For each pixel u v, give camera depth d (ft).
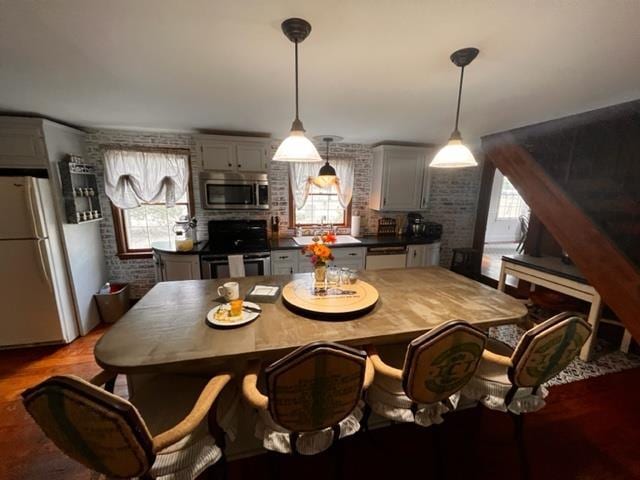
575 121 8.52
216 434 3.84
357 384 3.55
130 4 3.57
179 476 3.43
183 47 4.68
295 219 13.47
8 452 5.42
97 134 10.68
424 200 13.51
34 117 8.49
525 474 4.85
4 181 7.89
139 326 4.76
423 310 5.48
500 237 23.07
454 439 5.75
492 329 10.17
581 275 8.63
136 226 11.87
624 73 5.60
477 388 4.87
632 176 7.86
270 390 3.24
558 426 6.02
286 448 3.76
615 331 9.12
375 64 5.28
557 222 9.11
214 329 4.68
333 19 3.90
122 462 3.04
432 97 7.05
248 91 6.67
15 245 8.26
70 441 3.00
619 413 6.37
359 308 5.21
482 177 14.74
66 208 9.18
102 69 5.48
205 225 12.30
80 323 9.69
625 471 5.08
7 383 7.41
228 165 11.00
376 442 5.66
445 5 3.57
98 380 3.85
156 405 4.16
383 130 10.56
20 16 3.79
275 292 6.14
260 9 3.67
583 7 3.57
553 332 3.95
